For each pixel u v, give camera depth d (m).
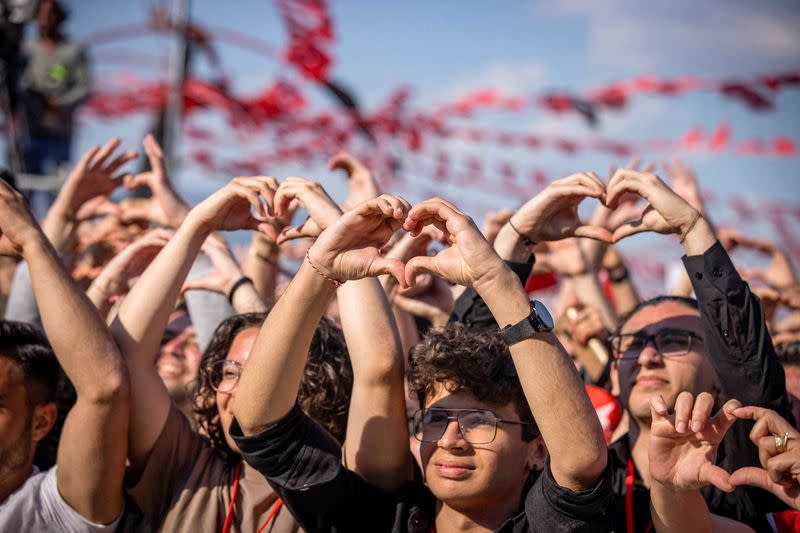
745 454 2.56
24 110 6.69
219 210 2.59
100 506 2.48
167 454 2.62
